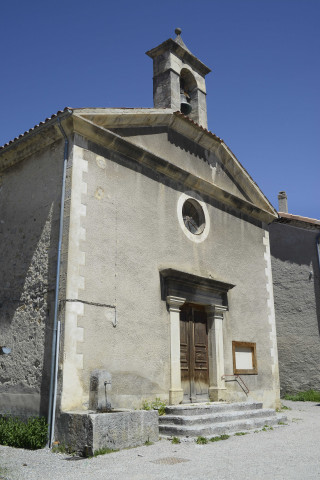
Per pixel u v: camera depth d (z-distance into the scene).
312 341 15.74
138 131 10.40
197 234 11.38
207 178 12.09
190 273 10.16
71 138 8.92
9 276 9.48
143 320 9.17
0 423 8.15
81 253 8.36
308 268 16.36
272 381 12.31
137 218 9.68
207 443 7.33
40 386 7.93
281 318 16.58
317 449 6.81
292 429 8.91
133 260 9.31
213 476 5.18
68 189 8.60
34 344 8.33
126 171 9.73
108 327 8.45
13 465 5.99
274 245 17.47
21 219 9.63
